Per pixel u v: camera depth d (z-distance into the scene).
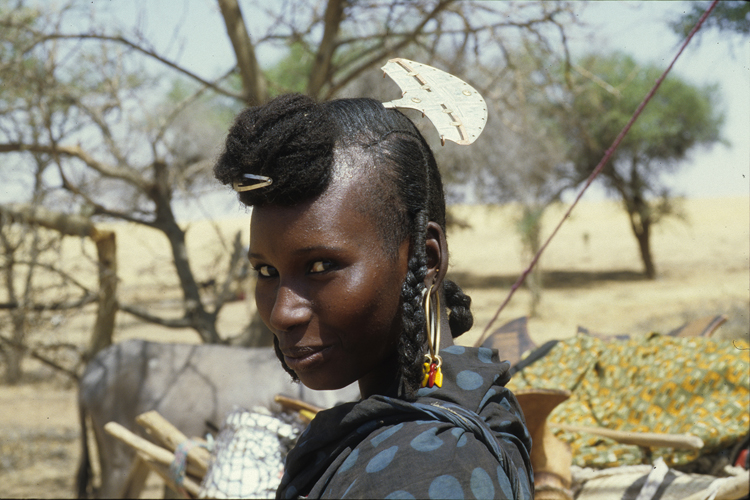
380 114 0.86
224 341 6.80
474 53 6.04
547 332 14.50
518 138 14.28
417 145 0.86
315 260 0.79
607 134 17.66
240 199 0.81
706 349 2.38
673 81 17.70
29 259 6.20
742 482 1.83
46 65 6.01
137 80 6.64
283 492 0.85
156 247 21.45
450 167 15.35
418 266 0.82
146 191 6.75
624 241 33.16
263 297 0.84
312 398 4.48
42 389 10.09
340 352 0.80
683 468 2.18
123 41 5.90
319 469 0.81
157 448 2.83
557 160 15.65
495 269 26.06
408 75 0.95
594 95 7.17
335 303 0.78
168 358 4.96
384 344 0.82
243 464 2.35
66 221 6.23
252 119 0.80
